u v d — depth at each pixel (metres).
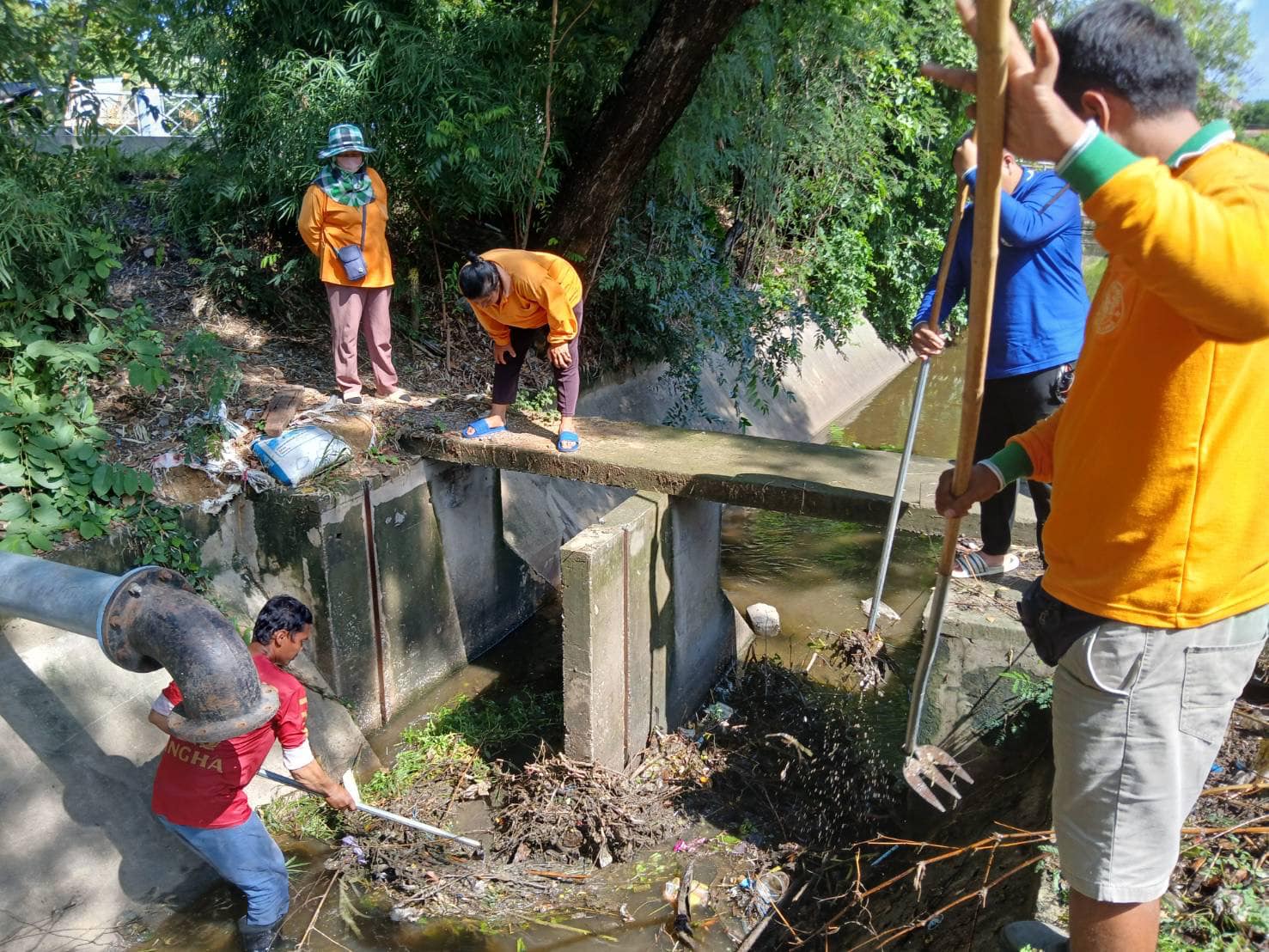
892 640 6.36
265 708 3.20
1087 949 1.95
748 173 9.60
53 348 4.85
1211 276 1.39
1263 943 2.46
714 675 5.97
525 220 7.06
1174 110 1.66
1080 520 1.82
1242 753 3.28
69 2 5.62
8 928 3.60
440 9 6.49
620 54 6.91
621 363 8.46
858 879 3.73
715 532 5.85
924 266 13.95
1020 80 1.55
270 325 6.69
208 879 4.19
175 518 4.81
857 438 11.18
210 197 6.73
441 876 4.32
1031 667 4.13
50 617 3.34
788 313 10.85
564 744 4.74
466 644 6.24
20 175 5.39
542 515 7.17
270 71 6.38
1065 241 3.64
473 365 7.01
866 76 10.85
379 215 5.75
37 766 3.93
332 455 5.24
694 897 4.24
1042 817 3.32
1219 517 1.67
